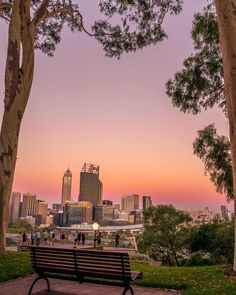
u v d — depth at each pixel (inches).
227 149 683.4
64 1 724.0
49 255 241.9
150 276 330.0
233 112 352.8
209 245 964.6
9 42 504.7
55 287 275.6
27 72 510.9
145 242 1174.3
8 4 623.8
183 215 1168.8
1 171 466.0
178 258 1141.1
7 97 492.7
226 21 357.1
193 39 703.7
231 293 258.4
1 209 454.0
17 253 474.0
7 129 480.4
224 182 685.9
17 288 268.2
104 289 271.3
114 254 214.8
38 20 559.5
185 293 259.1
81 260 228.5
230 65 354.3
